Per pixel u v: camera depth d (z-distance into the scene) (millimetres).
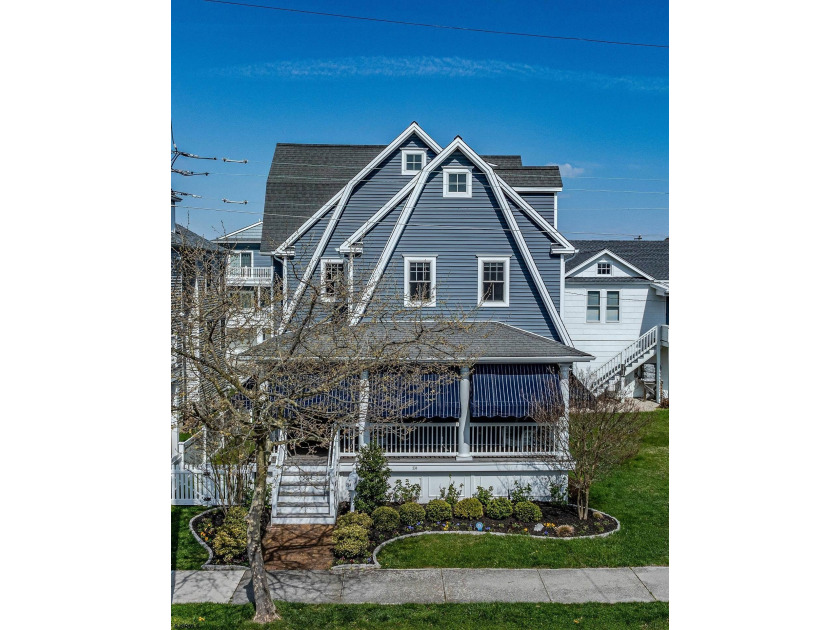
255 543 12500
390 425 16609
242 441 13297
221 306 13352
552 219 24391
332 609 12805
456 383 18797
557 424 18188
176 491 18328
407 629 12070
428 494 18672
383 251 21531
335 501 17578
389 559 15164
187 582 13930
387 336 14906
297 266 23891
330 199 24172
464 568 14773
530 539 16250
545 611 12789
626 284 31703
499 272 21922
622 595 13508
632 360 30969
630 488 20031
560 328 21562
